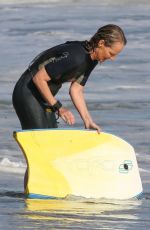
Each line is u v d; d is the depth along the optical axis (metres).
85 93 38.00
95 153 19.97
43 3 91.44
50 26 68.38
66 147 19.81
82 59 19.42
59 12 81.31
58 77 19.62
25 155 19.59
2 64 46.88
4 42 58.59
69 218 17.38
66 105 34.94
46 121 20.00
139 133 29.36
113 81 41.59
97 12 80.38
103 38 19.34
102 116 32.81
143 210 18.58
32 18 75.56
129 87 39.84
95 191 19.75
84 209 18.42
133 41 58.22
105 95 37.47
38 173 19.55
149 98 37.06
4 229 16.16
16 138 19.58
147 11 80.69
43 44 58.09
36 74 19.59
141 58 49.69
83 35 62.88
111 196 19.86
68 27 67.62
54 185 19.55
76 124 30.72
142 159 25.28
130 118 32.34
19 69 45.09
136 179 20.28
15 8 86.75
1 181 21.73
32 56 51.09
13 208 18.30
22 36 62.31
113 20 72.69
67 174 19.67
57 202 19.11
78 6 87.00
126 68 45.78
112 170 20.03
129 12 79.62
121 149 20.25
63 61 19.39
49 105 19.94
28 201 19.19
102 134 20.20
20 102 19.92
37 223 16.78
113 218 17.58
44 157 19.62
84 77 19.94
